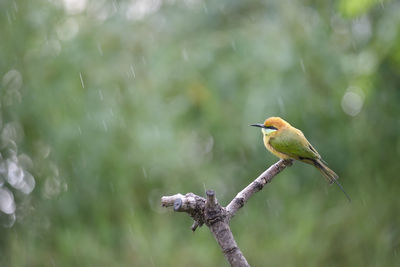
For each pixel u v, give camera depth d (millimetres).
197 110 12562
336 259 11172
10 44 12414
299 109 11828
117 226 12109
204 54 12547
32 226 12258
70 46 12438
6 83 12414
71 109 12062
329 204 12141
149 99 12070
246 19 13539
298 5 12469
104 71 12273
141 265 11000
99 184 12062
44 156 12352
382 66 10773
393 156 11680
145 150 11766
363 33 12188
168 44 12805
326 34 12305
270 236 11719
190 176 12430
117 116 11977
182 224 12211
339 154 12398
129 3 13367
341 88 11797
